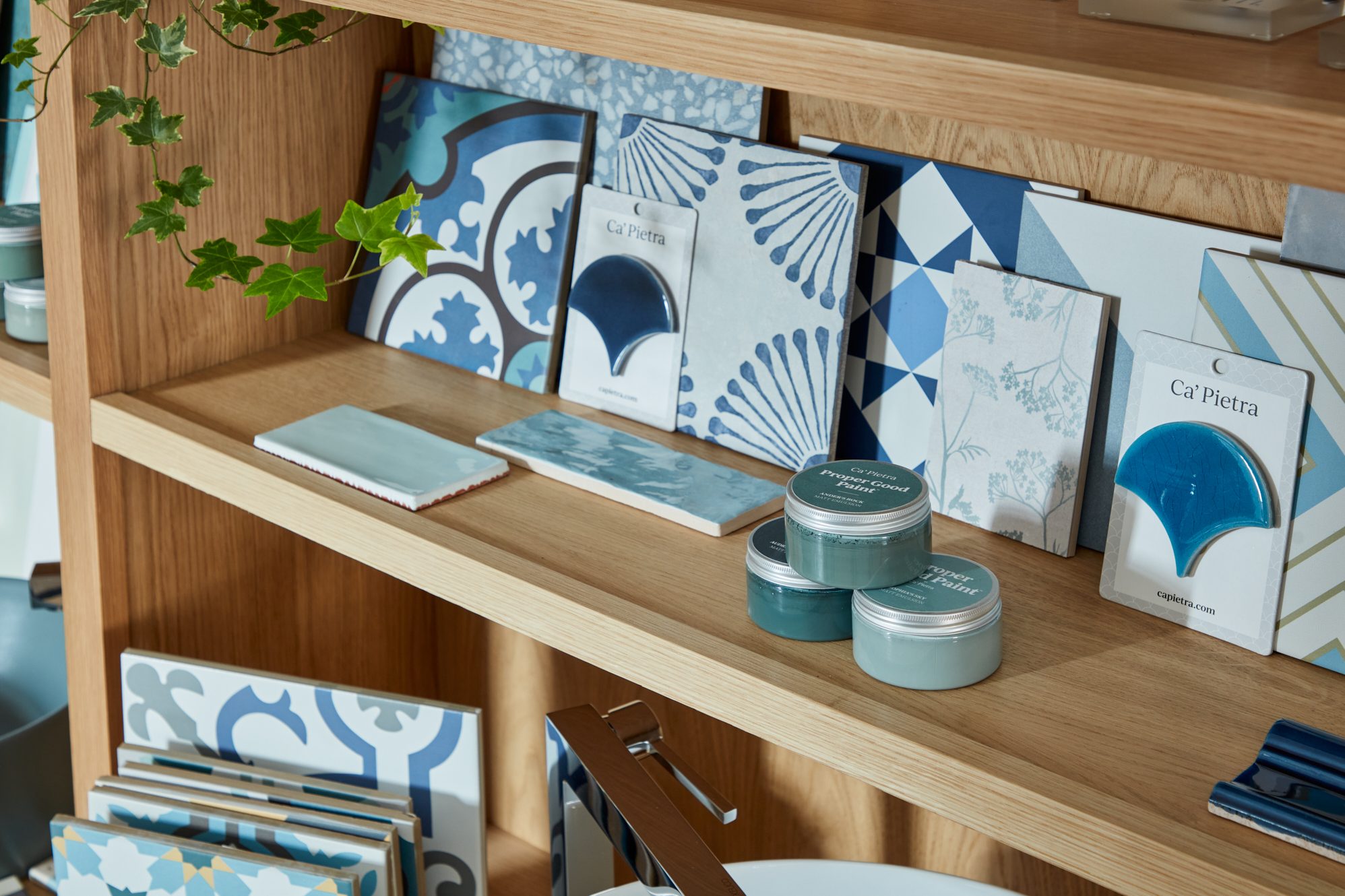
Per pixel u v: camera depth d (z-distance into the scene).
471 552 0.63
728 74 0.49
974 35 0.47
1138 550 0.60
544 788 1.06
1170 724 0.53
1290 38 0.47
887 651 0.54
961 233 0.67
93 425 0.78
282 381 0.82
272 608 0.93
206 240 0.80
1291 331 0.54
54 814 0.98
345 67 0.85
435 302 0.86
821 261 0.69
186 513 0.84
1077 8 0.52
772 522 0.62
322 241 0.74
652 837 0.58
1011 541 0.66
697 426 0.76
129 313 0.77
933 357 0.69
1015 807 0.49
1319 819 0.46
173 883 0.70
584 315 0.78
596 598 0.60
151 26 0.67
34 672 1.11
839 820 0.90
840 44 0.46
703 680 0.57
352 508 0.67
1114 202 0.64
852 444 0.73
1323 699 0.54
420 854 0.71
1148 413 0.59
